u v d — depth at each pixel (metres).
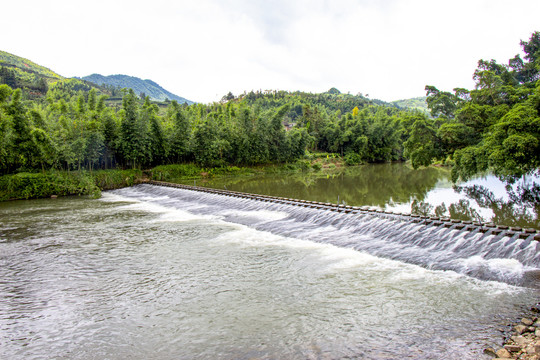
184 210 32.88
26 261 18.34
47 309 12.72
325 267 15.73
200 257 17.97
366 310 11.52
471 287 12.88
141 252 19.30
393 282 13.74
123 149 56.75
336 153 114.25
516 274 13.23
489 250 15.25
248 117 80.56
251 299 12.77
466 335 9.67
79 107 57.22
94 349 10.01
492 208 28.06
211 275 15.37
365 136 109.12
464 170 32.69
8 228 26.36
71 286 14.80
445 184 46.06
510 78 39.34
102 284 14.87
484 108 34.56
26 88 158.12
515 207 28.25
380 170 78.50
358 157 106.31
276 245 19.58
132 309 12.45
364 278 14.27
